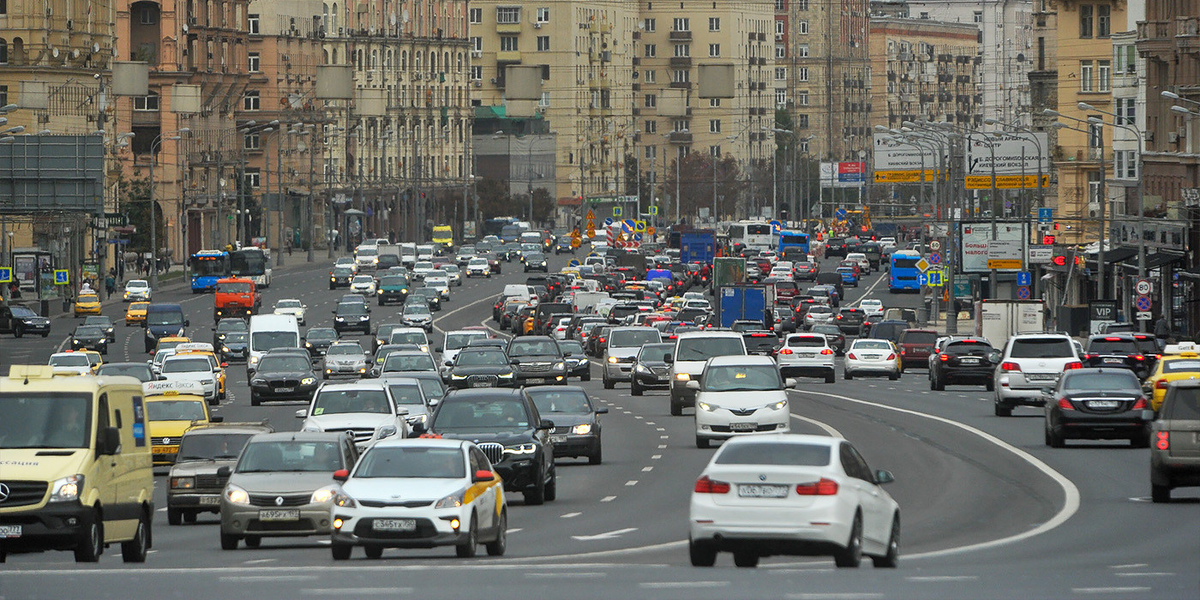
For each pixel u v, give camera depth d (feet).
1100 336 601.21
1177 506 327.67
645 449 472.44
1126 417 428.15
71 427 250.98
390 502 260.01
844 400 623.77
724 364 477.36
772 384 470.80
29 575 230.68
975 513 326.85
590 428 429.38
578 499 365.20
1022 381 535.19
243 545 302.25
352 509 260.83
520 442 350.84
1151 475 333.21
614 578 222.69
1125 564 243.40
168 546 299.99
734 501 226.58
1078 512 321.52
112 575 230.89
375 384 426.92
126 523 260.42
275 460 301.02
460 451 273.54
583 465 434.30
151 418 465.47
